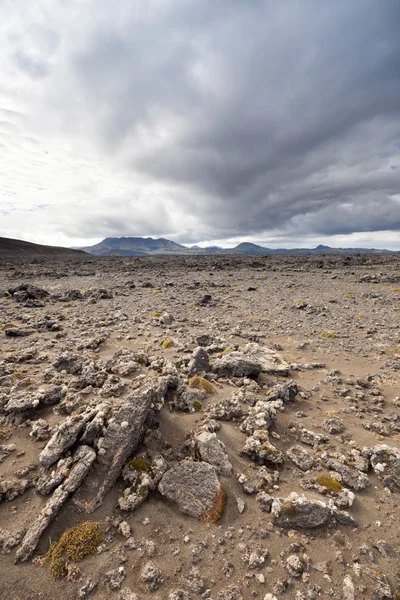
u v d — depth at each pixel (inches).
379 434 59.0
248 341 108.7
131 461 47.6
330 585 33.9
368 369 87.0
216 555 37.1
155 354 92.5
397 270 336.5
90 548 37.7
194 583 34.1
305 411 66.6
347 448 55.0
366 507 43.7
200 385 69.4
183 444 53.1
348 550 37.7
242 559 36.7
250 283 277.7
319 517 40.4
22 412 58.1
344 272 338.3
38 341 104.1
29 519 40.6
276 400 66.5
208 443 50.2
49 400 61.7
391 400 70.7
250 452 51.2
